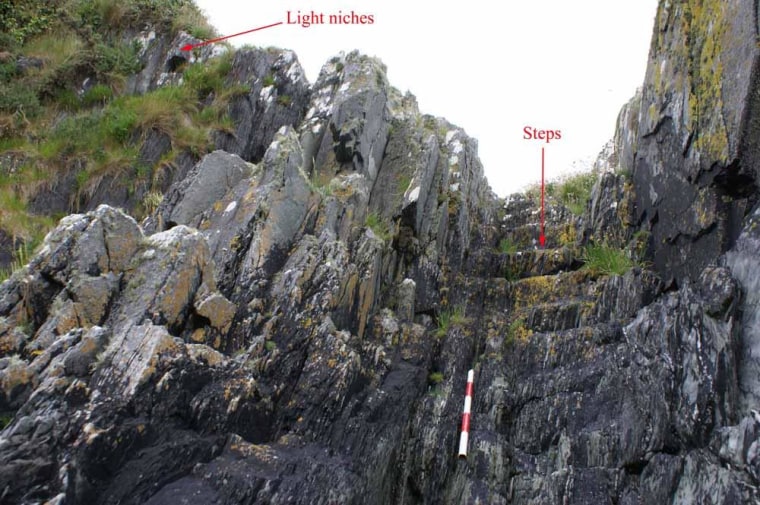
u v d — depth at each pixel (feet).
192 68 42.70
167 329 21.47
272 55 42.73
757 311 22.26
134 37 45.68
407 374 28.07
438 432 27.25
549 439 26.48
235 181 30.04
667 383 23.79
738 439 20.25
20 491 16.08
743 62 25.64
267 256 26.30
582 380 27.14
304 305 25.29
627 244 33.50
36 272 21.61
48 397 17.95
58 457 16.85
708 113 27.53
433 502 25.96
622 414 25.22
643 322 26.27
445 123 44.16
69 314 20.76
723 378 22.33
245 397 20.99
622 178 35.58
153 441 18.69
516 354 29.96
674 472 22.26
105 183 34.60
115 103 40.40
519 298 33.47
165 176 35.58
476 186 41.78
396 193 35.63
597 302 30.37
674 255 29.68
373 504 23.82
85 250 21.99
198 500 18.26
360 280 28.68
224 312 23.08
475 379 29.60
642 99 34.63
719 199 26.48
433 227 35.06
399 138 38.32
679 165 29.53
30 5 44.98
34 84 40.32
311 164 35.86
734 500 19.44
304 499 19.89
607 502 23.45
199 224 27.66
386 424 25.43
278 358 23.50
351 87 38.17
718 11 28.32
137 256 22.61
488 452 26.35
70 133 36.70
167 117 38.14
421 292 32.91
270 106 40.32
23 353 20.12
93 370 19.26
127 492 17.57
